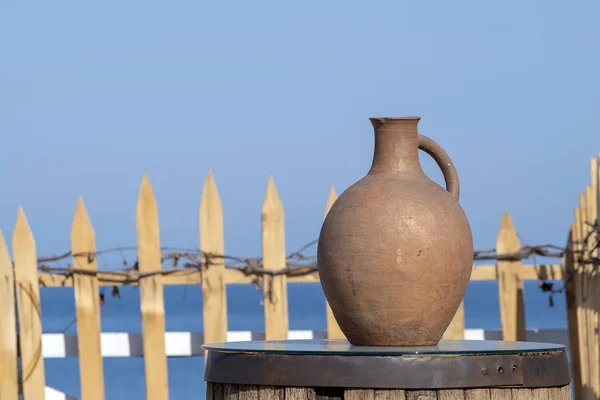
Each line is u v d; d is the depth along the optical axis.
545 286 8.92
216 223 8.60
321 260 5.48
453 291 5.37
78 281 8.55
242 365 5.22
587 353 8.84
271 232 8.66
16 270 8.47
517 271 8.85
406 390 4.91
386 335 5.38
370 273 5.27
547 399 5.23
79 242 8.54
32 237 8.49
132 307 60.09
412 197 5.31
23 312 8.48
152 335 8.54
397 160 5.57
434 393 4.92
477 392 5.00
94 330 8.54
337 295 5.41
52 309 69.50
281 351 5.12
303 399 5.04
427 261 5.23
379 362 4.92
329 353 4.99
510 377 5.05
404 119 5.55
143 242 8.55
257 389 5.18
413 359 4.92
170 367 32.44
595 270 8.85
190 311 49.56
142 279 8.54
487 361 5.02
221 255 8.59
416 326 5.35
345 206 5.41
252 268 8.58
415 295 5.26
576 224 8.90
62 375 35.12
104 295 8.67
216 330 8.58
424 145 5.91
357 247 5.29
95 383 8.54
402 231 5.23
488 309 52.94
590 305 8.86
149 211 8.57
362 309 5.34
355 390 4.95
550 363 5.25
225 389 5.33
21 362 8.49
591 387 8.81
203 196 8.59
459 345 5.57
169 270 8.55
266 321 8.62
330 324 8.62
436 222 5.28
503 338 8.84
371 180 5.50
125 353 8.85
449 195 5.52
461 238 5.36
